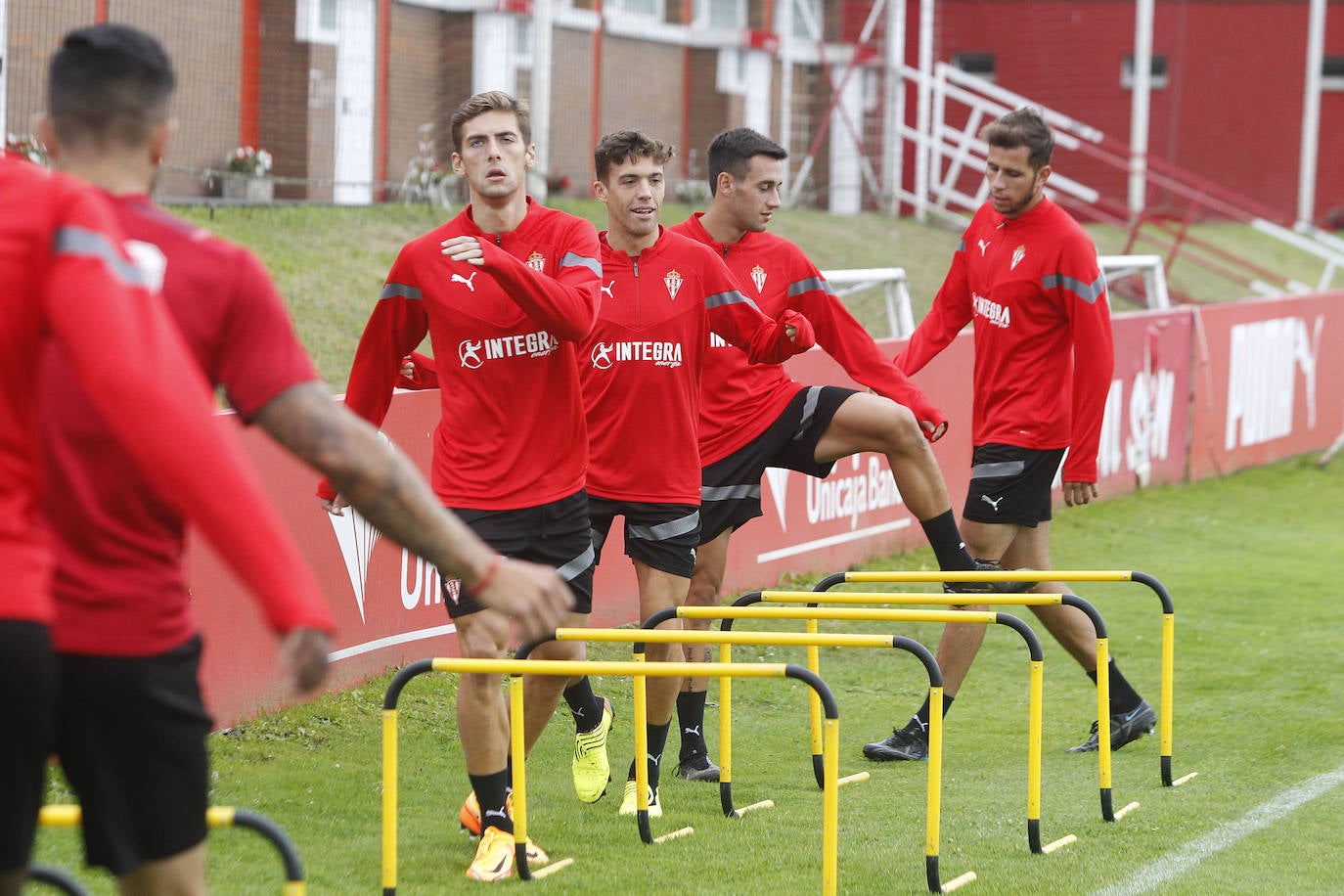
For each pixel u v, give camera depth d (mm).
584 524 17188
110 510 8750
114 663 8805
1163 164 87938
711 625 21844
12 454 7539
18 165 7645
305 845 16625
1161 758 20219
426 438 23719
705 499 21125
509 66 59281
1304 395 54688
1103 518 41156
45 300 7340
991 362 22281
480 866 15695
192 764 9234
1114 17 102188
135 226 8766
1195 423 47969
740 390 21094
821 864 16484
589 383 18922
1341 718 23562
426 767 20250
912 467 20875
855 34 80000
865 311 51906
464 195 54375
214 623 20250
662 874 16016
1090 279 21391
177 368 7207
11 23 40031
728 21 75812
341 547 22281
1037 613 22312
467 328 16406
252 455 20406
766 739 23156
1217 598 32625
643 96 71062
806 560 33062
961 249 22984
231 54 48844
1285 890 15789
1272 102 110312
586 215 55375
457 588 15844
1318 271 95250
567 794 19594
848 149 78750
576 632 15000
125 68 8711
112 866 9133
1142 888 15750
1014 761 21797
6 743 7695
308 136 51469
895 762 21766
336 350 34781
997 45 103125
